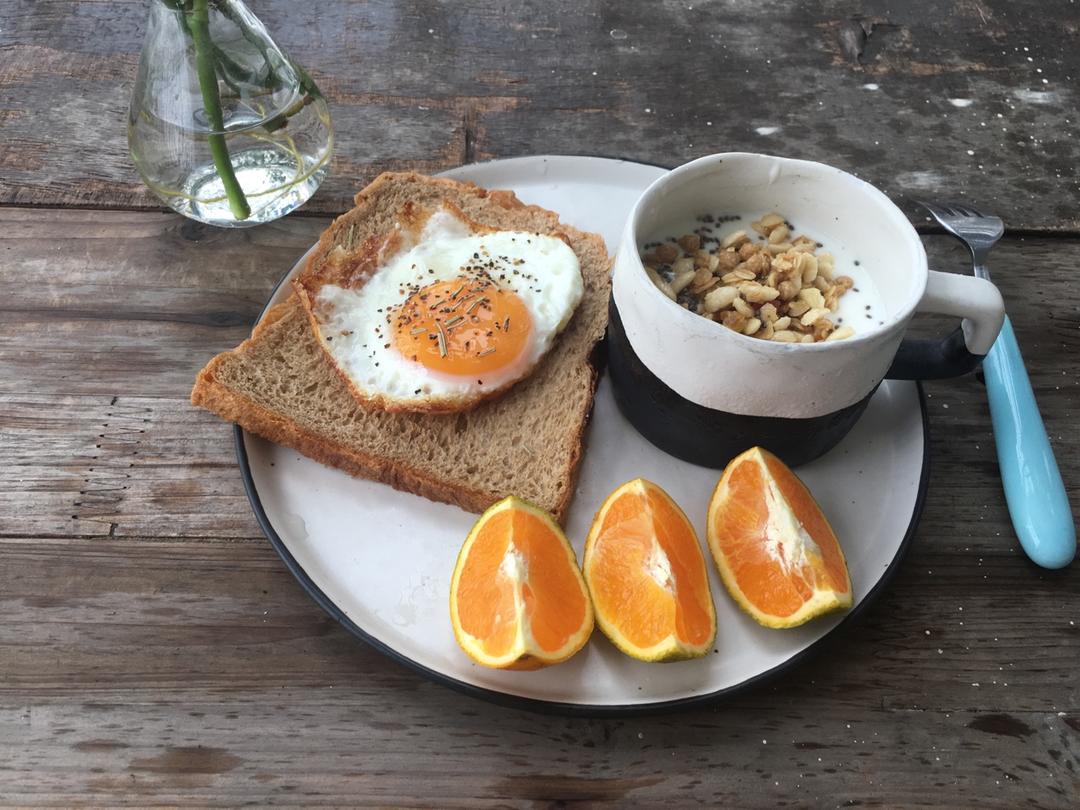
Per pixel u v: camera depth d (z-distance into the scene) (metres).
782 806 0.30
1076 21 0.55
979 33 0.54
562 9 0.54
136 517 0.35
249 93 0.37
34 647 0.32
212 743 0.30
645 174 0.44
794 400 0.31
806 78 0.51
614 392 0.37
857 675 0.32
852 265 0.36
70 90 0.48
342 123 0.48
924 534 0.36
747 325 0.34
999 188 0.47
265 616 0.33
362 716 0.31
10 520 0.34
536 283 0.38
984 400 0.39
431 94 0.49
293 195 0.42
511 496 0.31
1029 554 0.34
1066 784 0.30
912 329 0.41
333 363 0.36
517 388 0.37
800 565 0.30
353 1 0.53
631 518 0.32
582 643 0.29
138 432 0.37
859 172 0.47
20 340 0.39
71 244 0.42
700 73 0.51
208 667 0.32
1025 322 0.42
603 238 0.42
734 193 0.36
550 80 0.50
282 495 0.34
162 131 0.38
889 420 0.37
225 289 0.41
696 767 0.30
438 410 0.35
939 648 0.33
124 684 0.31
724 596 0.32
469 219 0.40
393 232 0.39
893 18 0.54
